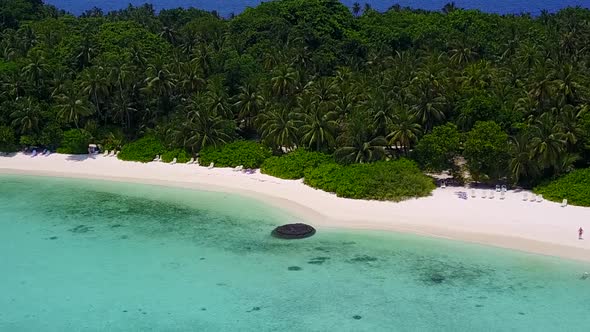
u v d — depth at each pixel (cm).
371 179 6606
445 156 6975
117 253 5416
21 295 4678
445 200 6444
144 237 5778
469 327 4119
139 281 4869
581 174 6378
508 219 5841
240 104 8569
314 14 12562
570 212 5928
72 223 6191
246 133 9019
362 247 5394
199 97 8538
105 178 7719
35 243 5678
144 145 8538
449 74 8475
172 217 6297
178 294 4647
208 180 7481
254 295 4609
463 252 5219
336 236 5653
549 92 7394
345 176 6806
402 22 13250
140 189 7262
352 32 12781
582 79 7700
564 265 4919
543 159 6400
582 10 14200
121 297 4622
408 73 8625
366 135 7175
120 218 6309
